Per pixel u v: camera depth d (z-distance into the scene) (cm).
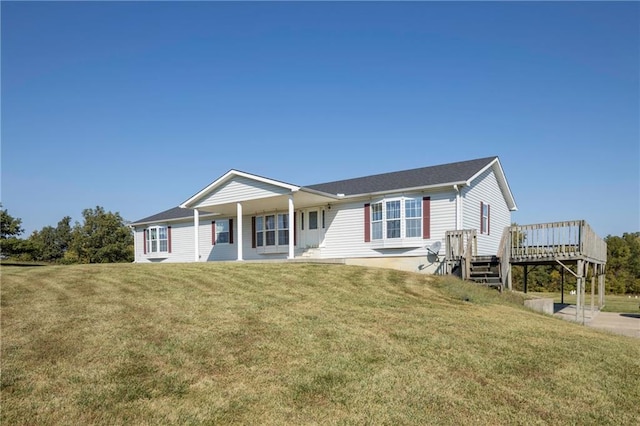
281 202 1934
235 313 852
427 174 1875
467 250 1438
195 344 661
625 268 3884
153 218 2841
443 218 1625
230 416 451
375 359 620
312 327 764
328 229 1966
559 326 910
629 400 512
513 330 815
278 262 1675
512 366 612
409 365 600
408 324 816
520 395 516
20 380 524
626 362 654
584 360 654
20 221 3203
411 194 1700
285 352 638
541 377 575
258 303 945
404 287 1215
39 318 799
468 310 988
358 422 441
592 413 473
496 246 2005
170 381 532
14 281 1194
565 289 3491
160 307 894
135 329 732
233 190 1938
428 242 1648
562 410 479
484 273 1447
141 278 1244
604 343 769
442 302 1065
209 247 2470
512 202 2231
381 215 1781
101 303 927
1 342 658
